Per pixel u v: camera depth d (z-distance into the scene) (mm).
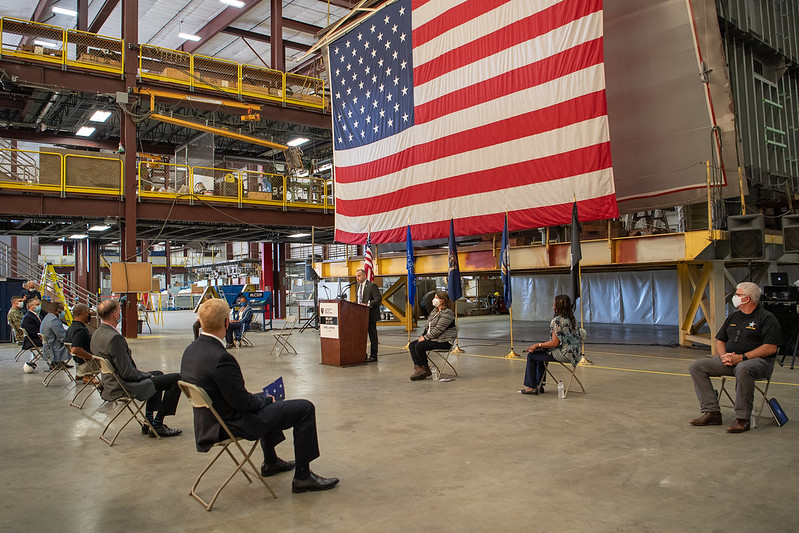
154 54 19703
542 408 6949
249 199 21078
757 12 14055
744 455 4867
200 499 4086
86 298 19688
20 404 8008
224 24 29453
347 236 17234
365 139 16656
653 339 15047
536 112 12438
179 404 7895
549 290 23859
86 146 25875
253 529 3572
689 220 12922
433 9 14703
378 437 5734
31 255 32781
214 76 21312
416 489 4223
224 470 4852
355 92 17016
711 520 3521
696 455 4895
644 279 20375
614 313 21391
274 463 4707
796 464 4602
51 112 21578
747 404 5637
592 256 12062
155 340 18250
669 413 6562
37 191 17172
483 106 13484
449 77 14281
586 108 11609
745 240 8750
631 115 12586
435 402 7461
